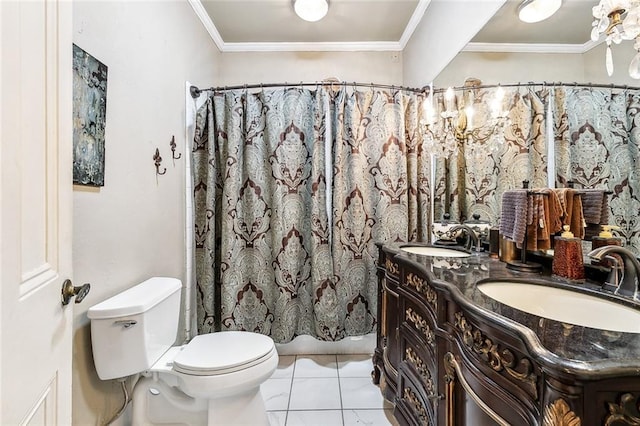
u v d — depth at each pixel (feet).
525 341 2.05
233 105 7.21
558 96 4.08
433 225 6.35
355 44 9.22
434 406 3.67
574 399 1.72
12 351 1.83
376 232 7.36
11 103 1.85
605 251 2.86
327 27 8.42
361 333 7.49
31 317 2.06
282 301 7.20
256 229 7.23
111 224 4.35
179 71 6.61
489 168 5.42
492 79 5.16
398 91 7.31
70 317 2.70
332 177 7.31
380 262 6.36
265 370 4.53
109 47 4.28
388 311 5.75
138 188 5.05
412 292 4.62
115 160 4.43
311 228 7.23
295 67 9.27
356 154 7.26
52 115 2.40
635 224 3.14
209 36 8.36
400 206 7.22
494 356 2.50
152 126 5.51
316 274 7.16
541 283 3.43
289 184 7.25
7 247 1.79
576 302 3.13
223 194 7.14
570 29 3.86
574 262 3.44
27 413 2.00
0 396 1.70
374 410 5.60
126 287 4.72
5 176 1.78
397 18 8.02
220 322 7.37
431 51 7.16
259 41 9.12
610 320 2.81
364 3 7.42
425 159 7.35
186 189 6.95
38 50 2.19
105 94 4.18
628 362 1.73
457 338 3.19
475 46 5.40
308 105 7.43
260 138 7.29
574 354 1.85
